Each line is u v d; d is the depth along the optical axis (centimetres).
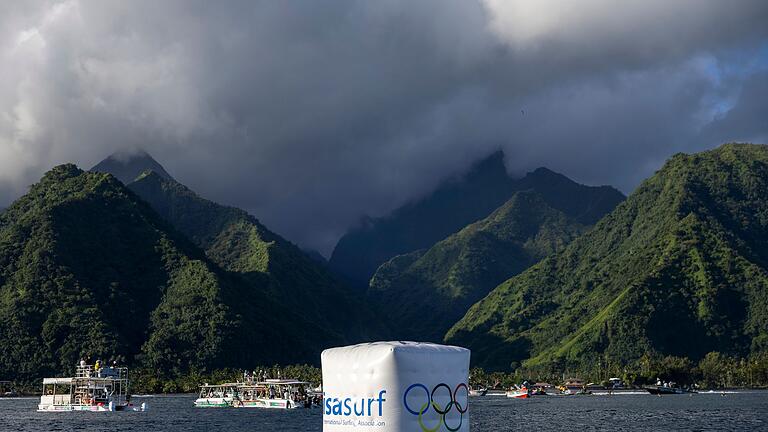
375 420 2523
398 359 2512
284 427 18400
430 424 2533
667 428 17325
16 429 18100
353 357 2598
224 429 17862
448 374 2586
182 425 19125
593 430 16850
